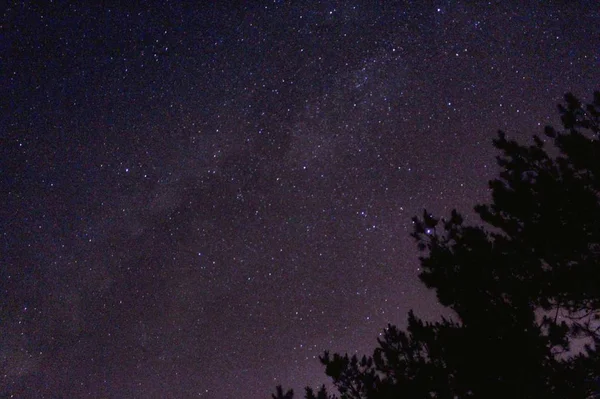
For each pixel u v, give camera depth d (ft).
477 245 18.21
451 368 17.30
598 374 15.70
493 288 17.57
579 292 16.39
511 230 18.19
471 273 17.81
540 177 17.83
